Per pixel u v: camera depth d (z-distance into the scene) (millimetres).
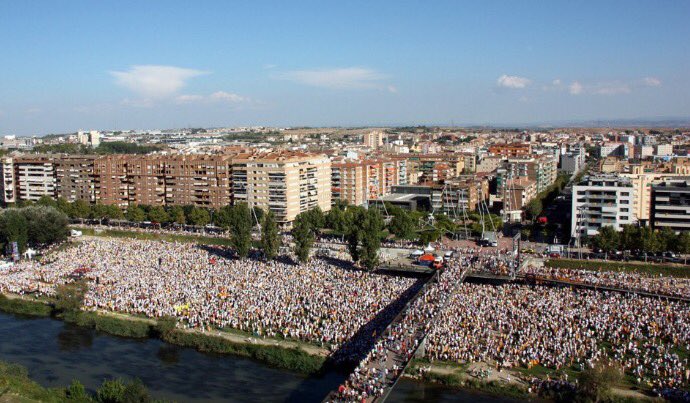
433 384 181625
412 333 192500
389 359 173125
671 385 169625
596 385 166500
